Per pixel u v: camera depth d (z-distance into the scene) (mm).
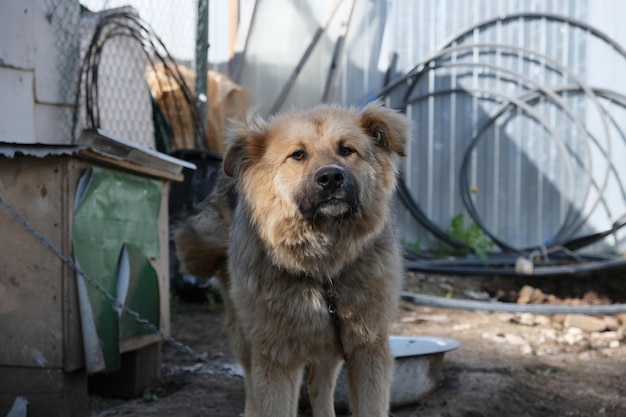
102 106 3088
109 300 2059
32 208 1979
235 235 1817
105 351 2029
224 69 4223
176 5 3678
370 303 1732
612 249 4258
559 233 4188
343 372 2076
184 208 3078
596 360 2604
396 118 1797
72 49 2975
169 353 2600
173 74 3346
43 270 1975
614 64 4254
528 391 2291
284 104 4230
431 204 4414
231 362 2506
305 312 1710
